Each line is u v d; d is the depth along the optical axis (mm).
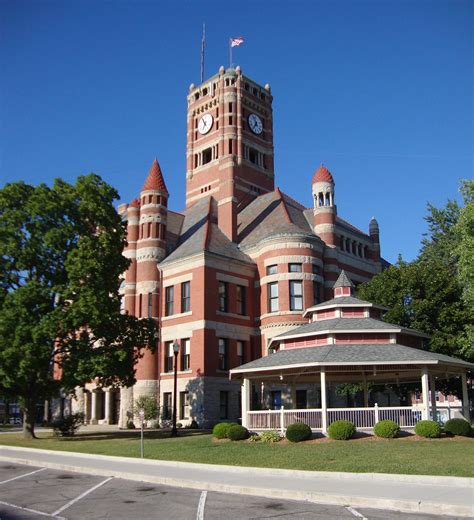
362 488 15234
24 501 14836
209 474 18859
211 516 12523
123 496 15453
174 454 24359
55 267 34875
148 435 35875
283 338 32406
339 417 28781
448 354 36656
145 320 36844
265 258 47875
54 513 13156
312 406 43562
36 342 31375
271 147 65812
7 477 19891
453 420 27438
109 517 12578
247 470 19219
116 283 35906
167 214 55375
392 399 51312
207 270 45219
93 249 34312
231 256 47719
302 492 14719
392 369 29438
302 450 23844
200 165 64688
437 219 54812
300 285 46531
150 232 49594
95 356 33062
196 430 39625
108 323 33969
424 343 37844
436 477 15969
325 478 17422
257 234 51000
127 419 46062
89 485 17656
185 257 46406
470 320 37438
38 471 21531
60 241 34375
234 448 25625
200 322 44062
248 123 63906
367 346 29516
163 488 16906
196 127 66625
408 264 43844
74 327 32906
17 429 52156
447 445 23672
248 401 31719
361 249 56688
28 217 34375
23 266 33438
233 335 45750
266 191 63531
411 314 38656
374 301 40188
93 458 24766
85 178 37000
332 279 49406
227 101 63062
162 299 48188
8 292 33406
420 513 12633
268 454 23016
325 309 33062
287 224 49656
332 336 30406
